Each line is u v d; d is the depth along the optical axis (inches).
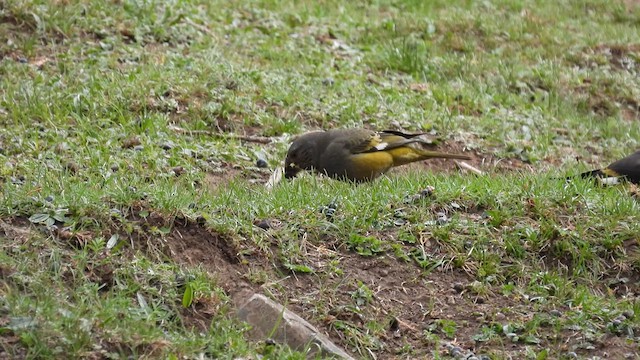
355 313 390.6
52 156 529.7
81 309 344.2
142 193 419.8
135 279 375.2
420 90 753.0
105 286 373.4
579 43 896.9
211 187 523.8
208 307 374.3
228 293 390.3
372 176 546.9
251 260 408.8
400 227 440.1
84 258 375.9
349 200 455.5
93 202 406.3
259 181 558.9
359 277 411.8
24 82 631.8
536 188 476.4
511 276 422.9
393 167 584.1
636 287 418.9
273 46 786.2
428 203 459.5
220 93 656.4
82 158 529.7
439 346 379.9
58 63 665.0
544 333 387.2
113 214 402.6
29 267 365.4
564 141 703.1
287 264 408.2
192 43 744.3
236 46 768.3
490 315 398.3
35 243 379.6
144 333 341.1
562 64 853.8
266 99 666.8
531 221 449.1
